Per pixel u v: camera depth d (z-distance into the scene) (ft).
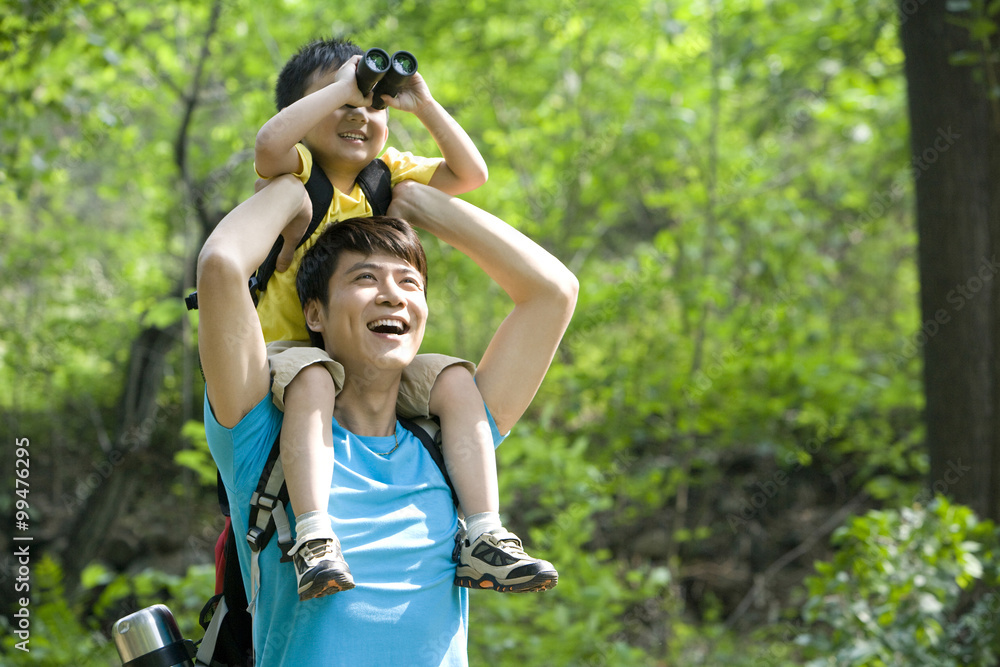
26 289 41.78
